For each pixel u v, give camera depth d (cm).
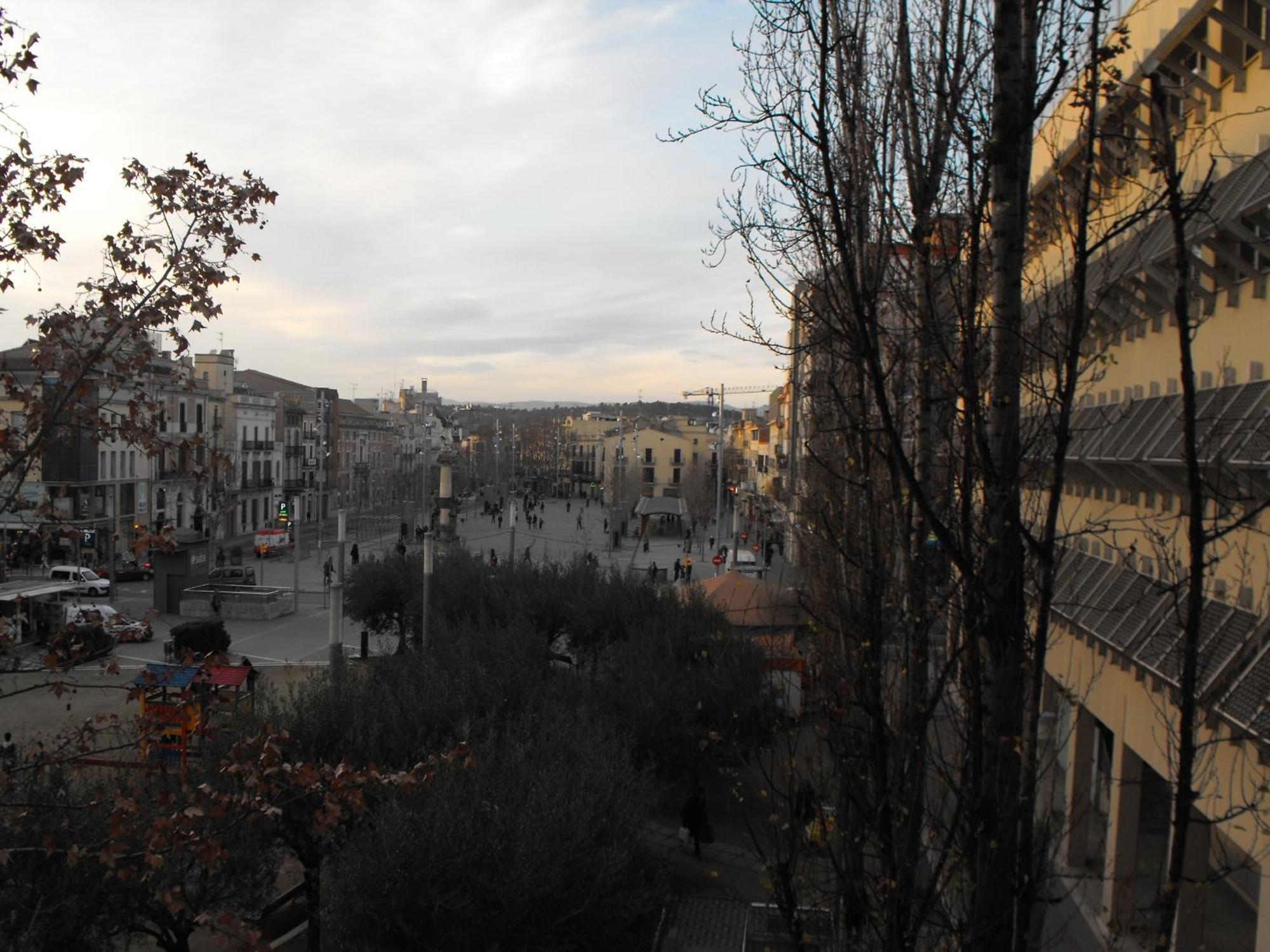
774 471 8075
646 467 13325
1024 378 782
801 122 818
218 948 1530
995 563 679
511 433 17225
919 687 787
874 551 886
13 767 909
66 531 917
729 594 2697
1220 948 1375
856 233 867
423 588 3038
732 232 909
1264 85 1083
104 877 1053
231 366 7681
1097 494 1697
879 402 662
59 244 801
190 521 6719
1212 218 962
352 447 10750
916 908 773
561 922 1269
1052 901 700
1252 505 1037
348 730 1548
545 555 4506
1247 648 1031
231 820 888
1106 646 1471
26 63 733
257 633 4091
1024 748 679
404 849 1198
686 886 1780
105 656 1240
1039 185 1209
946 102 782
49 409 841
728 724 1930
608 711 1997
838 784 909
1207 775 914
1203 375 1252
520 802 1307
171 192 824
